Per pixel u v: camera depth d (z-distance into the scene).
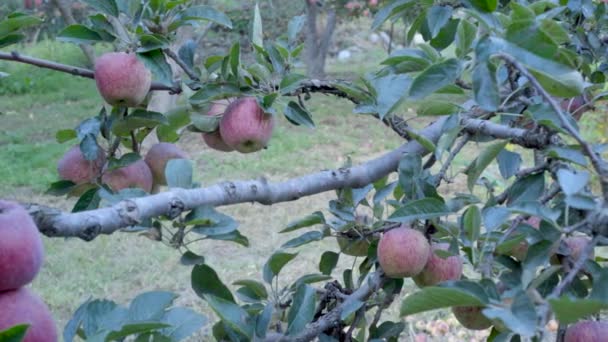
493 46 1.10
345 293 1.78
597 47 2.16
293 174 7.48
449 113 1.59
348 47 15.13
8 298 0.95
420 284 1.73
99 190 1.47
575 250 1.38
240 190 1.46
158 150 1.85
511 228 1.27
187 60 1.86
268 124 1.77
